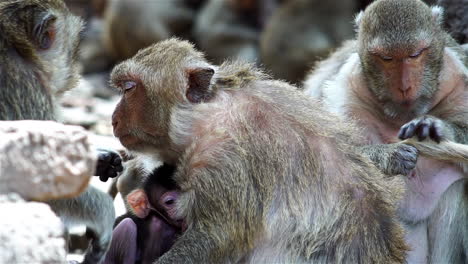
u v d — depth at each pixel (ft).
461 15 39.52
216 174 25.62
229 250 25.59
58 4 29.78
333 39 81.41
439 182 30.73
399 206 30.73
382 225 26.86
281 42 82.07
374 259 26.48
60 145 19.20
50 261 18.40
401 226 28.22
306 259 26.08
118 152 30.71
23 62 27.96
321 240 26.17
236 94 27.25
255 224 25.71
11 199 18.85
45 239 18.49
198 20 91.30
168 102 27.20
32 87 27.84
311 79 39.63
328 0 81.82
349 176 26.84
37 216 18.70
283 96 27.55
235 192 25.50
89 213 29.09
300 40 81.56
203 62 27.43
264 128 26.43
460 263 31.65
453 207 31.14
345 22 81.71
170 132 27.30
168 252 25.03
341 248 26.23
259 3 88.94
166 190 28.22
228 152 25.81
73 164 19.27
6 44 27.71
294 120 26.89
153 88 27.27
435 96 31.17
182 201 26.20
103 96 66.28
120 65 27.99
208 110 26.94
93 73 84.58
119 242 28.53
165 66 27.30
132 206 28.73
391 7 31.24
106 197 29.86
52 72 28.94
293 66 81.82
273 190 26.00
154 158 28.81
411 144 29.73
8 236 18.12
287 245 26.08
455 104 31.40
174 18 90.99
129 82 27.55
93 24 91.45
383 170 29.50
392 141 31.81
